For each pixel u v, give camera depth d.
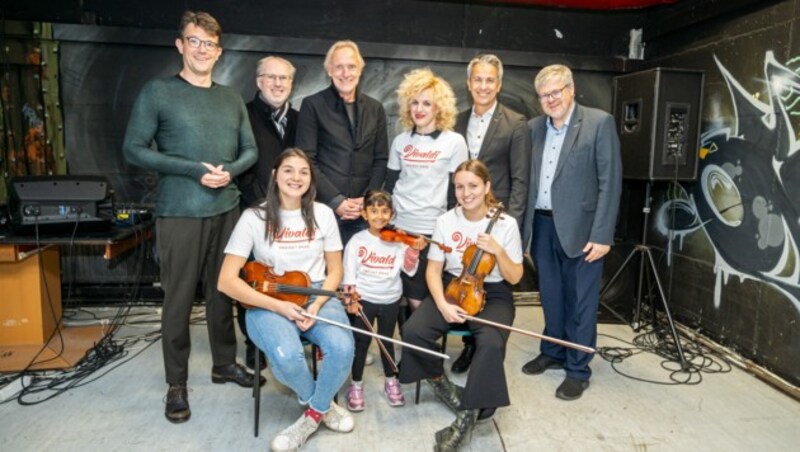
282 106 2.68
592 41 3.81
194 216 2.14
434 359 2.14
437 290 2.18
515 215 2.38
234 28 3.51
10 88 3.27
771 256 2.64
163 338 2.16
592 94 3.77
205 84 2.20
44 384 2.43
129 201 3.48
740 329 2.86
